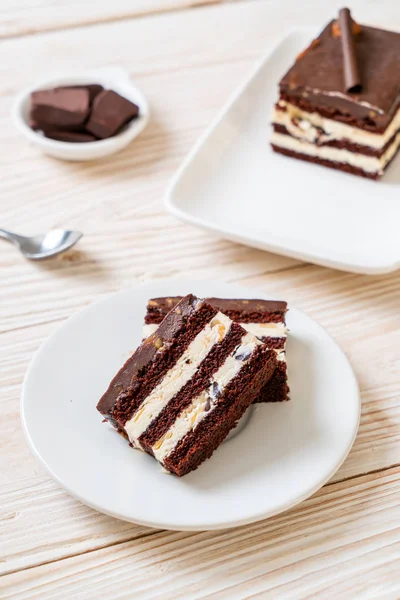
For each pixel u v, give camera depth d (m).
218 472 0.56
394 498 0.57
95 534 0.56
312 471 0.56
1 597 0.53
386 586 0.54
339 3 0.90
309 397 0.59
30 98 0.78
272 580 0.54
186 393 0.58
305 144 0.74
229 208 0.71
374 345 0.64
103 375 0.60
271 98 0.79
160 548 0.55
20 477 0.58
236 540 0.55
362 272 0.66
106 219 0.72
